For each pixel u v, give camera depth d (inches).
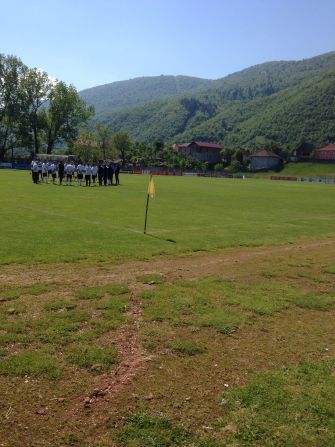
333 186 2878.9
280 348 275.6
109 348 260.1
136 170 4382.4
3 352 248.7
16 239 576.7
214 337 285.7
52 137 4035.4
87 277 415.5
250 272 460.4
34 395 210.5
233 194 1699.1
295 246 644.7
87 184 1721.2
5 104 3740.2
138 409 203.8
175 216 912.3
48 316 303.6
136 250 553.6
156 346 266.8
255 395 218.7
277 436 189.2
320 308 354.9
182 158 5452.8
